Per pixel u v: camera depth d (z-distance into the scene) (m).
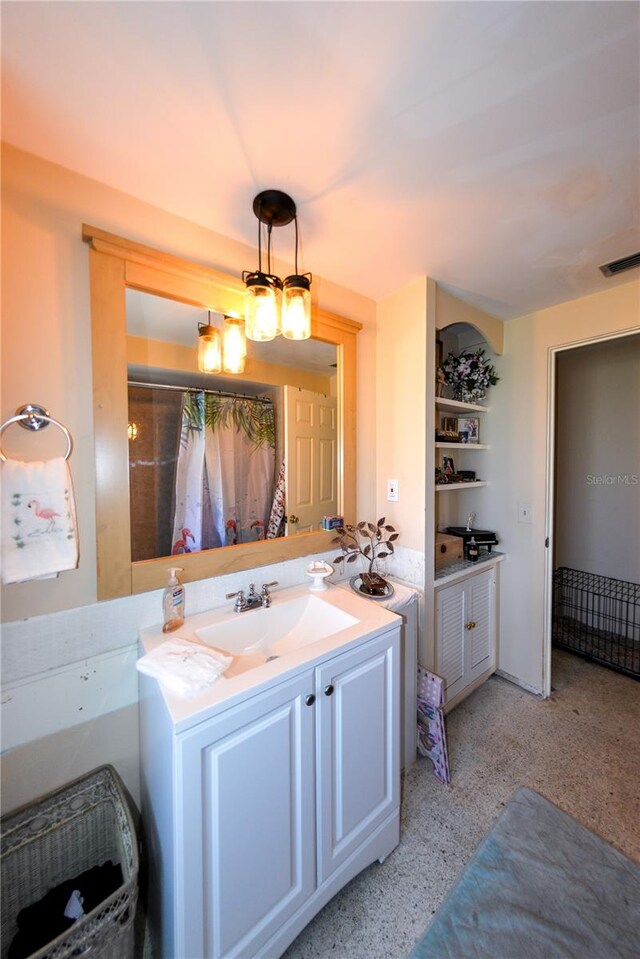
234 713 0.86
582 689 2.16
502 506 2.23
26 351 0.98
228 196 1.14
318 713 1.02
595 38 0.70
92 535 1.09
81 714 1.08
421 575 1.72
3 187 0.94
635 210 1.20
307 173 1.04
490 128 0.89
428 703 1.59
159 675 0.90
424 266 1.55
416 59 0.74
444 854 1.26
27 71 0.75
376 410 1.89
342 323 1.68
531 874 1.18
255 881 0.91
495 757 1.66
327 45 0.71
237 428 1.44
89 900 0.96
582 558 2.87
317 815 1.04
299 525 1.62
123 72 0.76
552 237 1.35
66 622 1.05
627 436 2.63
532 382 2.07
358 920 1.08
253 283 1.13
